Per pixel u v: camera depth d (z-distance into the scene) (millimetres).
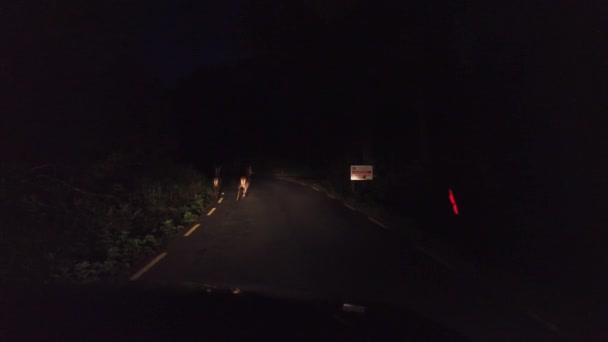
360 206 26797
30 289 4434
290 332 3732
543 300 10383
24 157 19562
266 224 20453
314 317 4266
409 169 30109
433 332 4473
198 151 62000
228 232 18469
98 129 22844
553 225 15266
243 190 31672
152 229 18531
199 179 37094
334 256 14180
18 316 3602
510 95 19828
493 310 9539
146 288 4711
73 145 20984
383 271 12453
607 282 11539
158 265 12906
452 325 8398
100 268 12195
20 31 18547
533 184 17094
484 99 22297
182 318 3705
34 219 14078
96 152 23797
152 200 23250
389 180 31172
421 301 9938
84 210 17344
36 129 19750
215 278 11336
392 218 21891
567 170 15844
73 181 20500
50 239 13383
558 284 11656
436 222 19625
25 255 11711
